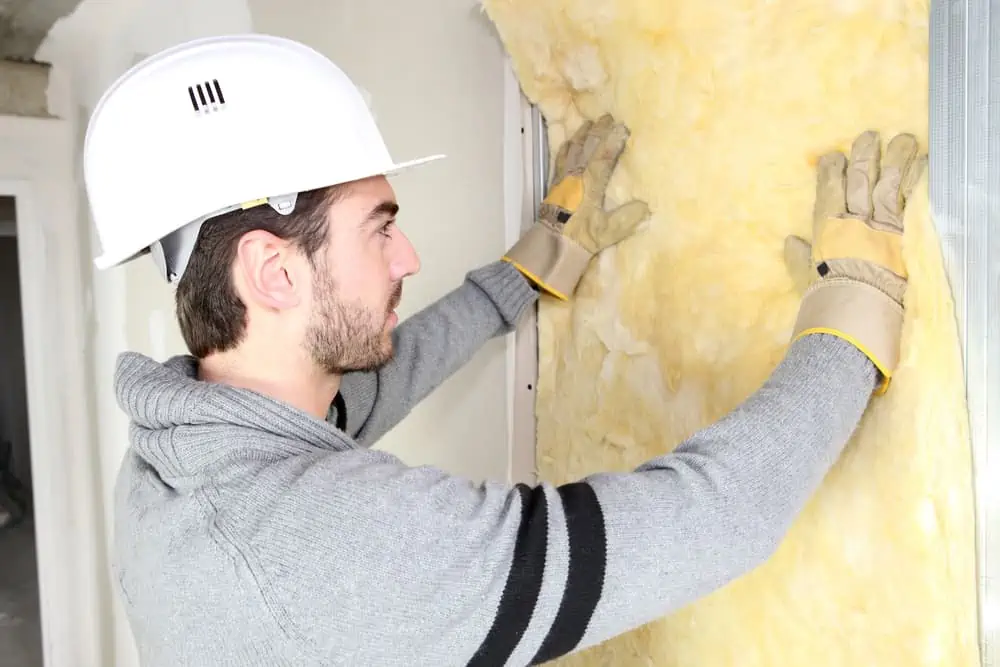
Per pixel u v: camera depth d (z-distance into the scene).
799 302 1.02
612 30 1.24
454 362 1.26
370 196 0.93
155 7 1.45
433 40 1.42
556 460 1.48
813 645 1.03
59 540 1.65
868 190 0.92
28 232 1.57
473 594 0.73
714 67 1.10
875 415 0.94
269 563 0.74
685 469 0.78
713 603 1.18
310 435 0.84
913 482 0.90
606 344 1.34
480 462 1.54
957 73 0.83
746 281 1.09
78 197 1.59
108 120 0.91
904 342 0.90
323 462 0.78
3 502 1.81
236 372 0.92
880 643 0.95
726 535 0.75
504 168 1.50
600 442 1.37
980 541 0.84
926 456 0.89
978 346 0.83
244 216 0.87
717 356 1.14
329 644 0.74
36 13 1.42
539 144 1.46
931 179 0.86
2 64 1.51
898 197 0.90
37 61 1.55
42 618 1.65
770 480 0.78
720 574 0.76
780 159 1.03
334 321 0.90
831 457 0.82
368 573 0.73
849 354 0.86
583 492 0.78
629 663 1.34
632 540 0.74
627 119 1.26
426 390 1.24
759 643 1.11
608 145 1.28
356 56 1.36
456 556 0.74
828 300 0.90
